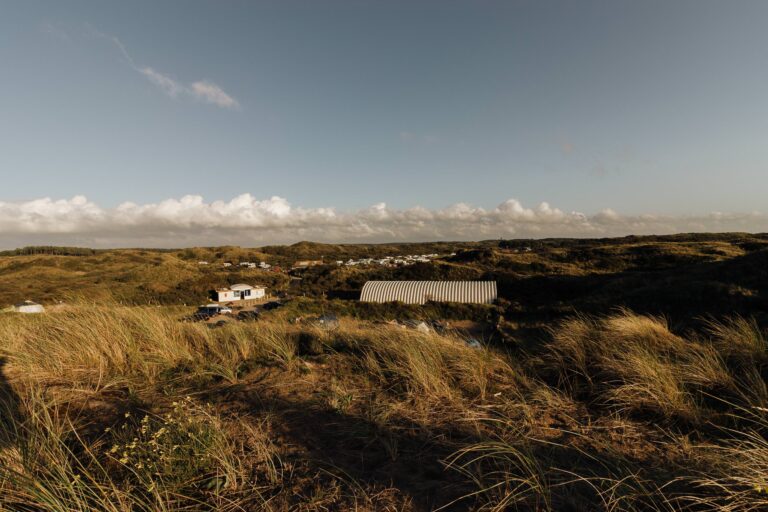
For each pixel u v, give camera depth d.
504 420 2.94
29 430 2.43
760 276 16.22
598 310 16.77
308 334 5.93
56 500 1.83
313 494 2.09
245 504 2.02
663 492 2.02
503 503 1.95
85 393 3.64
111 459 2.37
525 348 5.66
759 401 2.94
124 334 5.00
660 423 3.00
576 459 2.46
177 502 2.01
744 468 2.04
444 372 4.21
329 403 3.38
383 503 2.01
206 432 2.52
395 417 3.14
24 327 5.73
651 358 3.96
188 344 5.36
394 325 6.27
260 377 4.25
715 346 4.60
